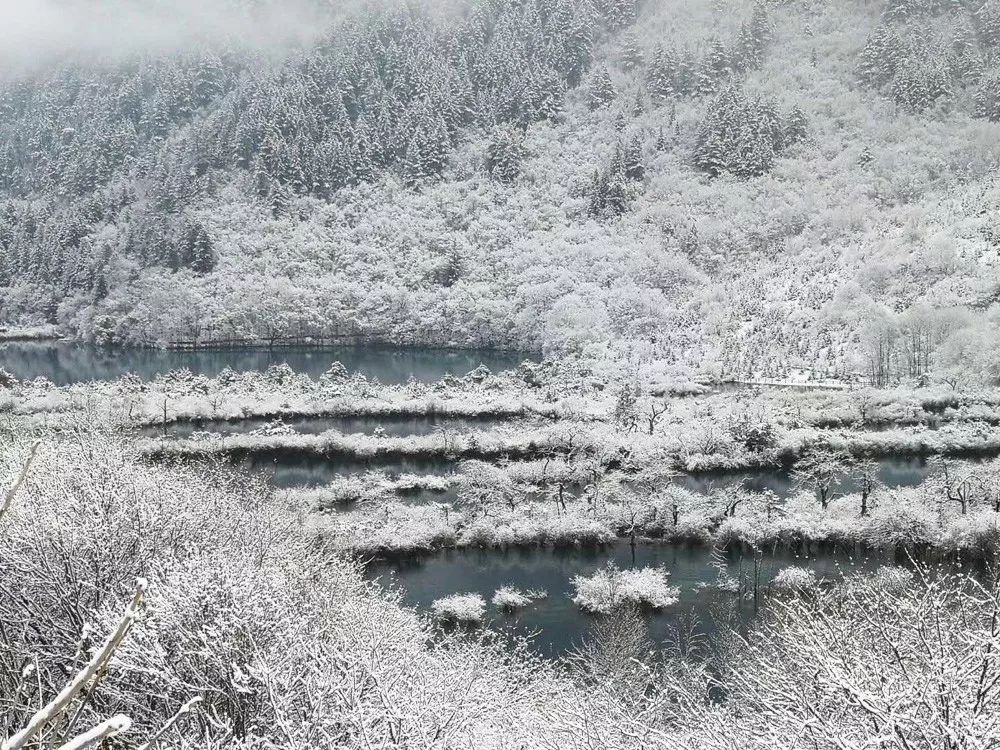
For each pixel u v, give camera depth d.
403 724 8.94
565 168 160.62
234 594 10.09
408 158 166.38
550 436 59.62
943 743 6.98
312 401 75.31
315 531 33.16
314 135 175.88
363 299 134.00
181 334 124.69
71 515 13.09
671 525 41.56
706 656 26.78
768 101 161.00
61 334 134.38
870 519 39.66
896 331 86.19
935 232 111.94
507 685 16.34
